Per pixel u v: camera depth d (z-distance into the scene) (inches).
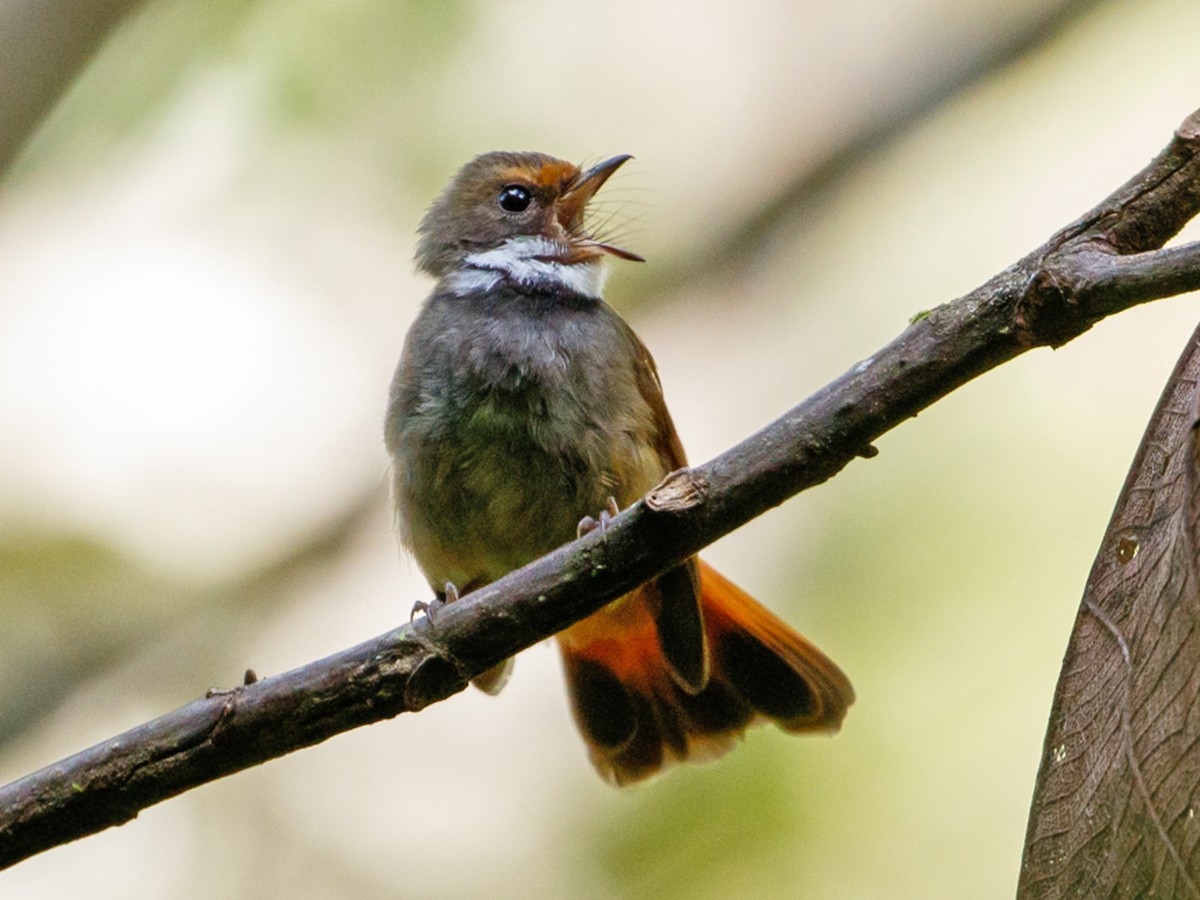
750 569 440.1
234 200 502.3
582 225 410.9
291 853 442.9
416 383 349.1
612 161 403.5
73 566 479.8
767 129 522.0
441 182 493.0
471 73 497.0
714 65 524.1
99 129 493.0
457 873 435.8
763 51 527.5
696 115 519.8
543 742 464.1
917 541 430.3
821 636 422.9
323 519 491.2
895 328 487.2
